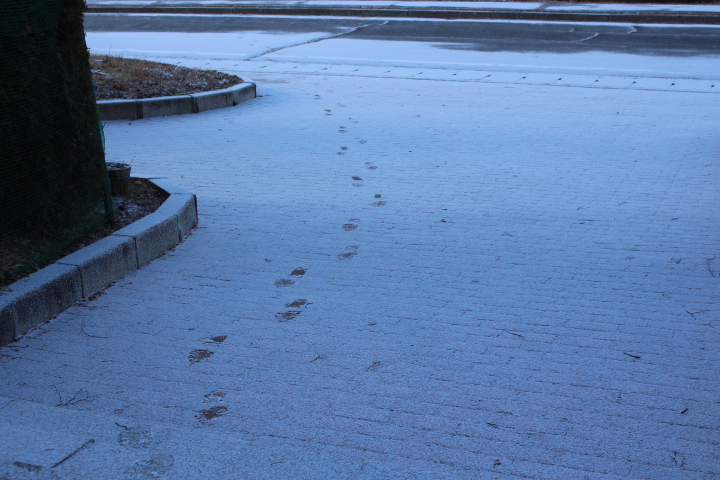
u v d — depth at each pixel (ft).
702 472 9.66
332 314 14.65
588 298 15.40
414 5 78.18
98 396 11.55
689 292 15.67
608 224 20.04
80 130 16.96
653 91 40.14
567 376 12.21
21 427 9.48
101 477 8.34
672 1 78.48
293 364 12.60
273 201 22.16
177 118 34.40
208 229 19.76
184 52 53.62
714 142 29.04
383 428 10.69
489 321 14.33
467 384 11.95
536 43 56.65
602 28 64.08
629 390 11.77
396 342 13.44
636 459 9.93
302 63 49.75
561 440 10.38
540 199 22.26
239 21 71.92
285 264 17.35
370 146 28.84
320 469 8.82
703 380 12.08
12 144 15.40
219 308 14.92
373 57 51.37
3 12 14.70
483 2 80.38
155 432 9.82
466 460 9.89
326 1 83.05
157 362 12.67
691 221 20.24
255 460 9.00
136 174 22.48
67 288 14.75
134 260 16.85
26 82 15.47
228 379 12.10
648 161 26.45
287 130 31.73
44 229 16.39
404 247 18.44
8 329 13.26
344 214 20.99
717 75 43.80
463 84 42.75
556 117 33.96
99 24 70.33
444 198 22.41
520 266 17.17
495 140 29.68
